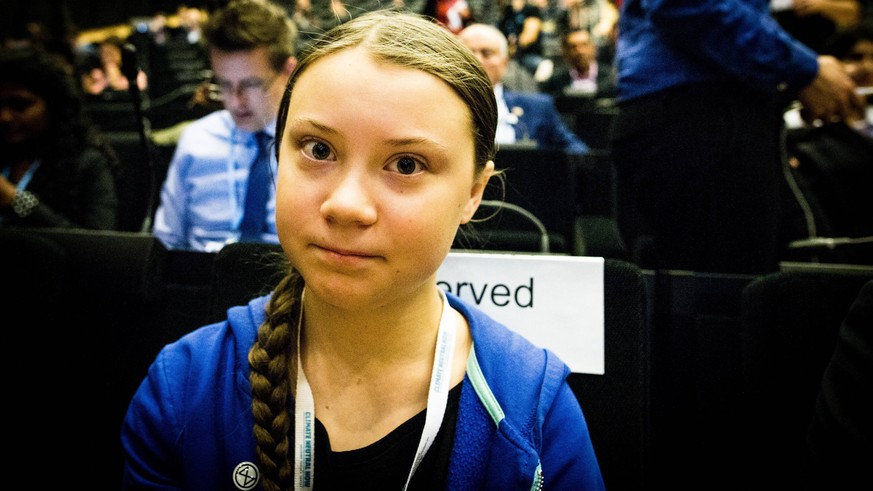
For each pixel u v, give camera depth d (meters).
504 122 2.10
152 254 0.82
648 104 1.09
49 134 1.34
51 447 0.79
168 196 1.31
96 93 2.95
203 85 1.67
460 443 0.48
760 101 1.05
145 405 0.52
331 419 0.49
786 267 0.77
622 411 0.63
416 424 0.48
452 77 0.42
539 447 0.50
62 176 1.34
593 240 1.30
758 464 0.69
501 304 0.67
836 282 0.67
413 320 0.48
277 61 1.19
